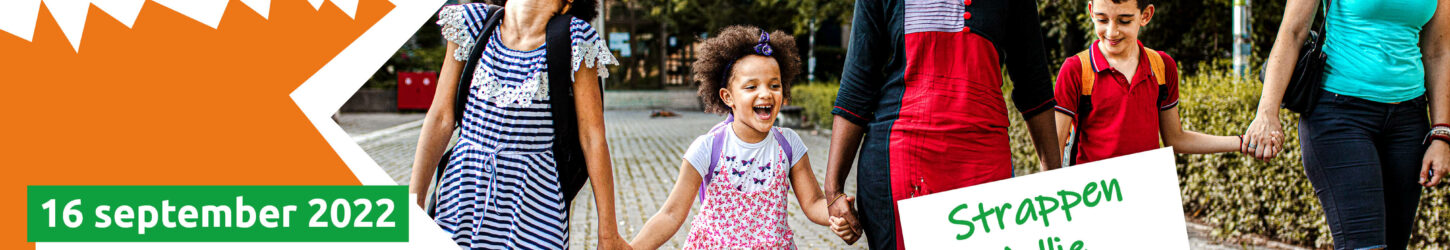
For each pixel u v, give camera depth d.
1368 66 3.39
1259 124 3.55
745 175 3.22
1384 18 3.35
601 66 2.93
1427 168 3.40
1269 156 3.54
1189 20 12.35
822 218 3.27
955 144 2.97
